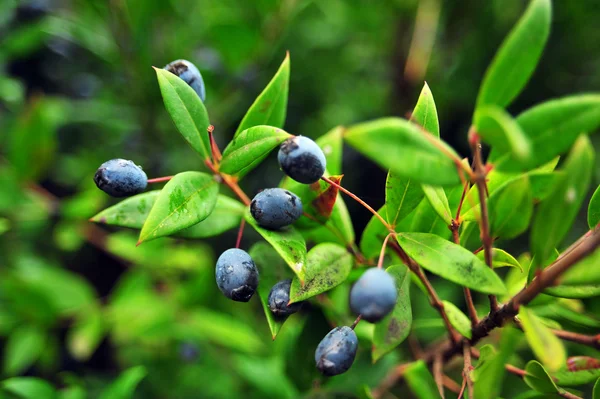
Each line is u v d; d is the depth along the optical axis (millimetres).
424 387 228
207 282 338
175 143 421
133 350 370
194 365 351
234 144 213
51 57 453
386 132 176
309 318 254
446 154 180
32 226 388
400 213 210
